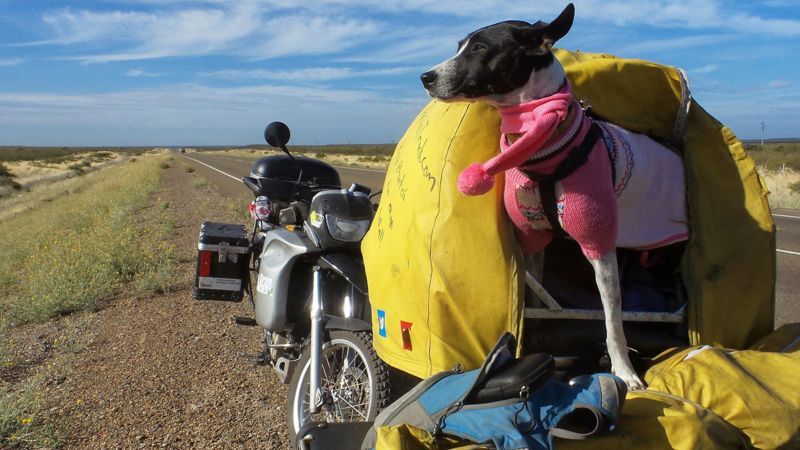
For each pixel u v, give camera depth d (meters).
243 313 7.24
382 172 36.78
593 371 3.35
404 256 3.35
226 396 4.95
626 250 3.79
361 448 2.71
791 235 12.82
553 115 2.84
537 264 3.43
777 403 2.78
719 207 3.59
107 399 4.94
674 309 3.60
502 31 2.86
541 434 2.46
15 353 6.21
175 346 6.15
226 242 4.87
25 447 4.19
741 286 3.50
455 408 2.54
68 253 10.63
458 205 3.20
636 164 3.35
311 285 4.29
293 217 4.68
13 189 44.19
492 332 3.15
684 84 3.63
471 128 3.27
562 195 3.00
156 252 10.83
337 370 4.02
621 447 2.48
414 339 3.31
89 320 7.27
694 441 2.53
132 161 76.69
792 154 54.16
